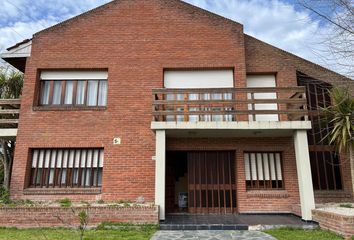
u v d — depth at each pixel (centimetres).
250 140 1091
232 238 721
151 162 1067
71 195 1045
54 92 1154
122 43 1176
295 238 705
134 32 1188
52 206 888
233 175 1087
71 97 1147
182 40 1176
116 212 870
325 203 1043
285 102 974
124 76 1144
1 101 1134
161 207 905
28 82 1140
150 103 1120
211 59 1153
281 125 959
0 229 843
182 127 961
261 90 995
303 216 898
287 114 1058
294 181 1055
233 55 1155
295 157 1037
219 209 1055
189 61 1153
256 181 1078
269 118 1142
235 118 1109
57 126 1101
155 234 768
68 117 1108
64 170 1084
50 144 1084
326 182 1096
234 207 1056
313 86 1189
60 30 1188
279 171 1088
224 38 1173
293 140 1059
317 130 1141
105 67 1152
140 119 1105
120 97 1124
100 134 1092
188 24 1191
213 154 1105
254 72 1172
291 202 1040
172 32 1185
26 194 1041
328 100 1165
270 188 1071
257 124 962
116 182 1050
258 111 973
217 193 1073
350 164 1034
